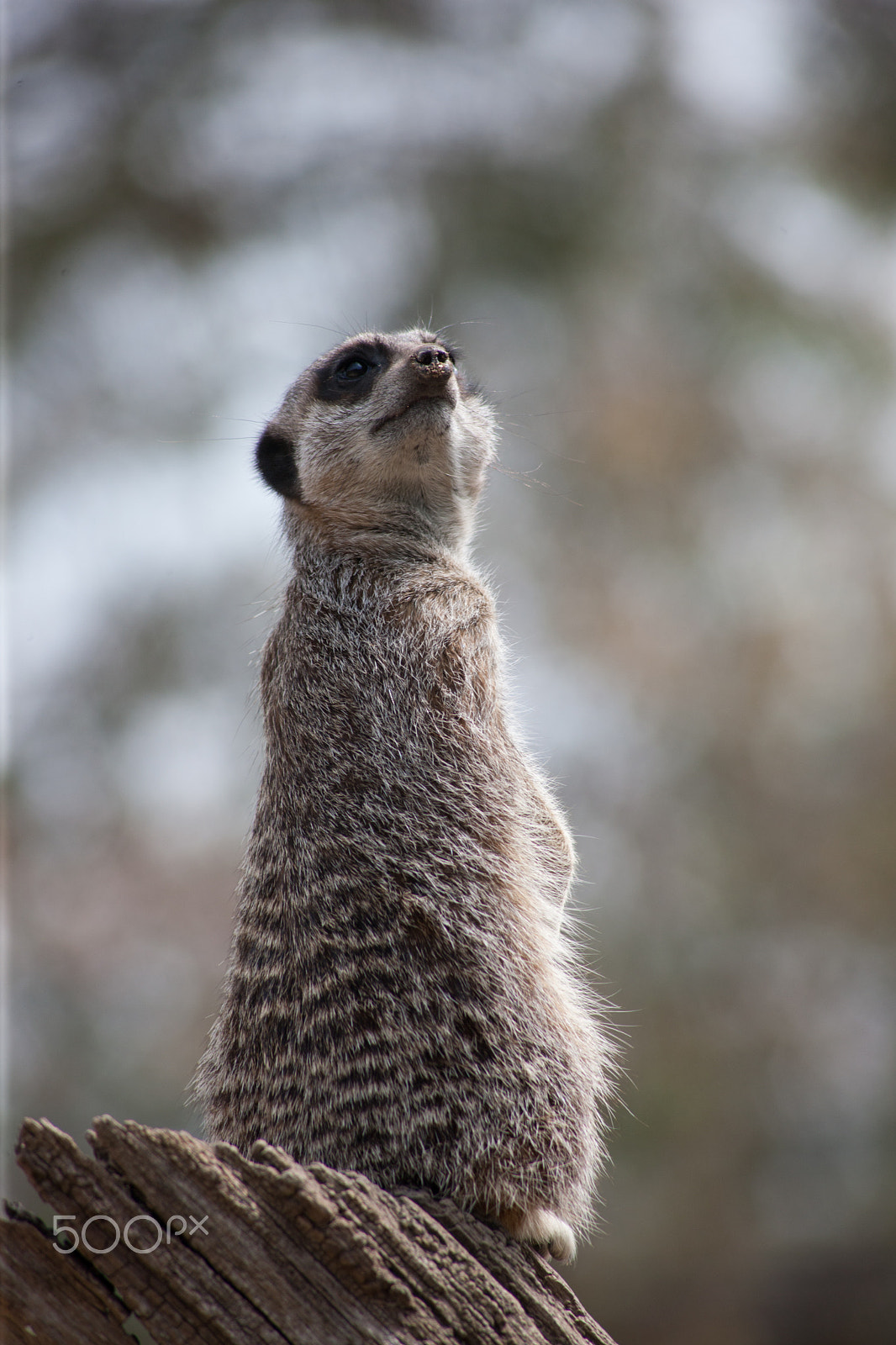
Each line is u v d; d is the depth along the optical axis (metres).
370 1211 5.47
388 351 8.98
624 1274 20.97
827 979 23.36
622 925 22.67
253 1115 6.62
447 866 6.92
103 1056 21.98
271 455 9.27
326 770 7.21
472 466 9.05
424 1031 6.51
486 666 7.69
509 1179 6.47
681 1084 21.89
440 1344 5.43
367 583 8.05
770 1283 21.45
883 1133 22.83
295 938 6.76
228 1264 5.30
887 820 23.58
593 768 23.50
